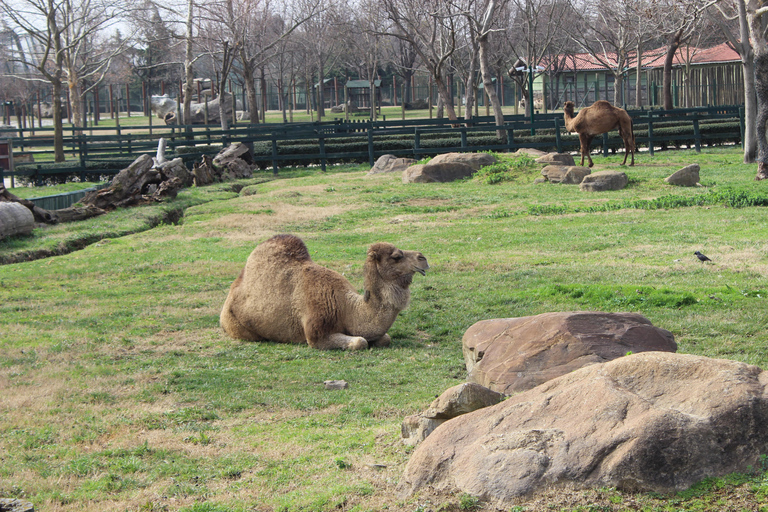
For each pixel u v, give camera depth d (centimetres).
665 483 340
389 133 3219
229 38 4912
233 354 834
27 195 2381
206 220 1902
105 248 1548
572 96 6488
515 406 412
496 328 700
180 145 3294
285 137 3142
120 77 6812
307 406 648
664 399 379
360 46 5700
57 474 493
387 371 755
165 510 432
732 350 755
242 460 511
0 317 997
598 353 628
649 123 3145
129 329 937
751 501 324
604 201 1938
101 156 3278
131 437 574
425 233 1648
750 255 1200
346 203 2125
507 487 359
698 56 5588
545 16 5172
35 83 6381
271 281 886
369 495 410
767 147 2127
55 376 741
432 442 412
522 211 1873
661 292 966
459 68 4566
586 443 361
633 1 3953
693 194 1930
